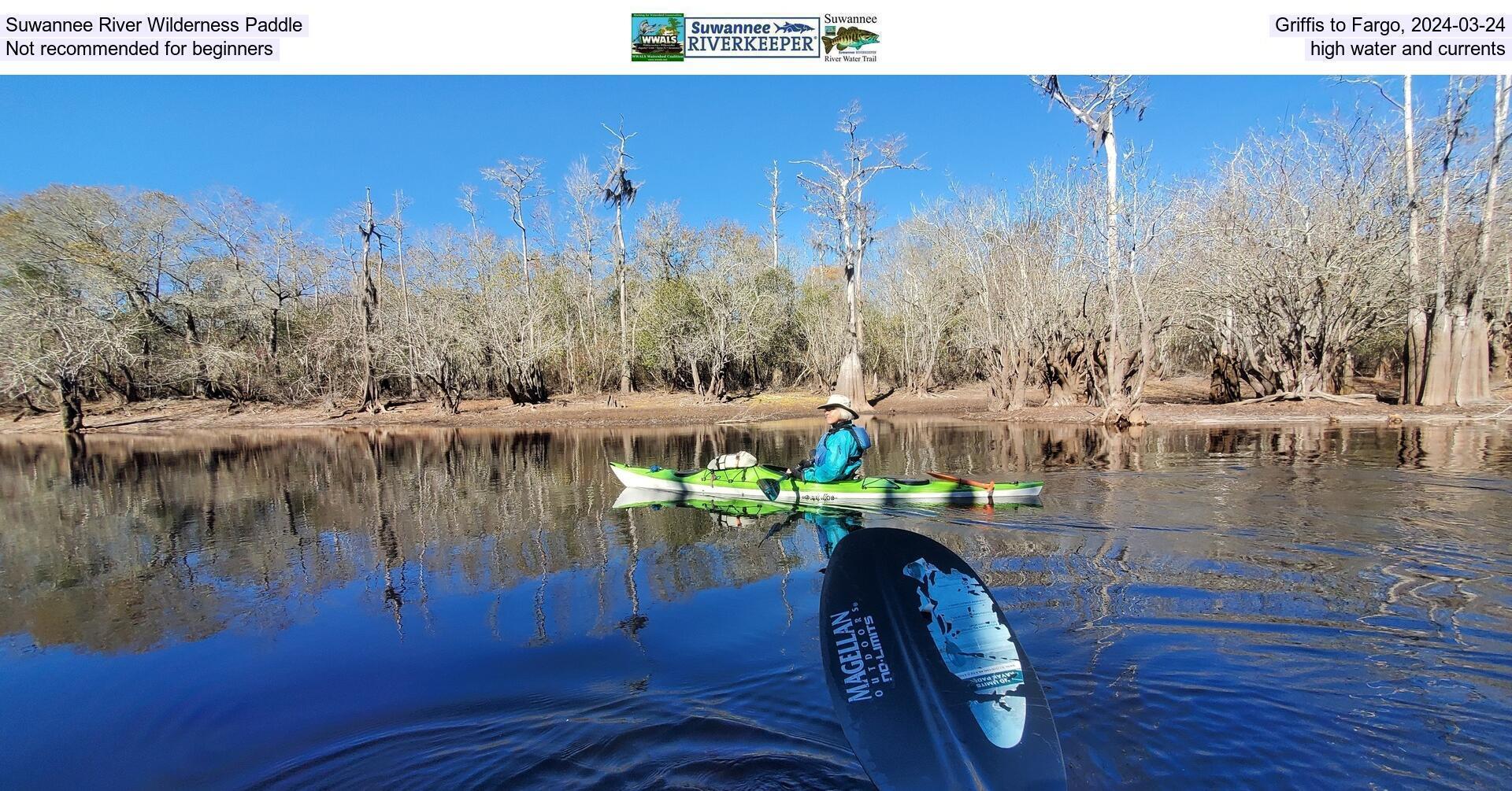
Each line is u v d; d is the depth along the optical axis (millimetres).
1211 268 20656
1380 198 19359
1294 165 19328
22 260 26766
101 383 31656
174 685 4047
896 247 35062
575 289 35562
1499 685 3443
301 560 6715
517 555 6535
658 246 36688
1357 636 4039
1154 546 6008
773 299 31641
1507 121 16656
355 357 29969
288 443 19766
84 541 7883
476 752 3178
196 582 6125
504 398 32594
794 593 5133
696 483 9531
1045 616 4414
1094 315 20344
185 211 31188
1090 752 2930
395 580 5914
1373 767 2814
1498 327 21312
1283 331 20188
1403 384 18547
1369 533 6254
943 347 32469
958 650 3164
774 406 28422
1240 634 4098
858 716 3043
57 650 4645
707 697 3562
